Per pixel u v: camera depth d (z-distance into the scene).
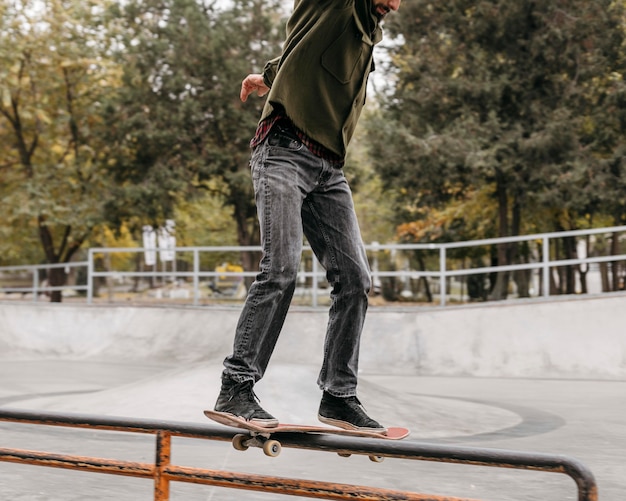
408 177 22.00
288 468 5.46
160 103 24.14
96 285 40.81
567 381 11.38
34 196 23.89
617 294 12.89
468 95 21.78
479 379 11.74
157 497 2.68
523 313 13.11
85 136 24.41
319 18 2.80
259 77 3.11
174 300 30.33
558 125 20.47
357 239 2.97
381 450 2.33
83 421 2.76
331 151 2.87
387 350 13.20
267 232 2.80
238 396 2.71
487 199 24.33
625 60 21.50
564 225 24.16
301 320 14.11
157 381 7.82
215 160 24.53
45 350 15.51
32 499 4.48
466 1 22.06
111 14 24.53
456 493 4.75
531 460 2.11
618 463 5.63
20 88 23.61
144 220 25.48
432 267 35.09
